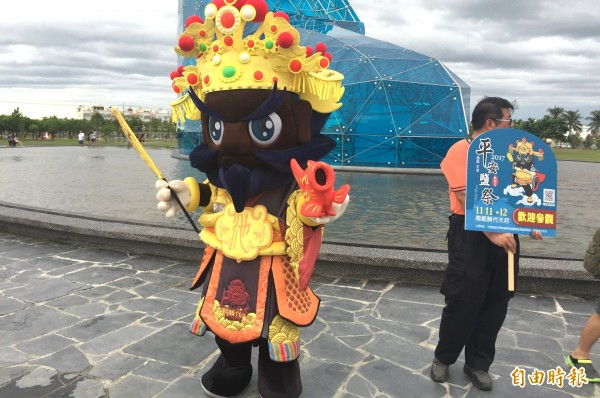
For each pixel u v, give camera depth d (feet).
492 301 9.61
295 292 8.34
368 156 71.41
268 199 8.27
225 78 7.88
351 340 11.84
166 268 17.66
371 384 9.82
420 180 55.93
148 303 14.10
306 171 7.23
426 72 72.54
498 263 9.34
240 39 7.95
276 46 7.75
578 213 34.86
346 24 96.63
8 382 9.64
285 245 8.13
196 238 18.49
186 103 9.49
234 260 8.34
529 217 8.86
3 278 16.14
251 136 7.89
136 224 21.30
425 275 16.07
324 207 7.27
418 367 10.56
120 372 10.12
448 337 9.62
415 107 70.74
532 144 8.92
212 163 8.48
